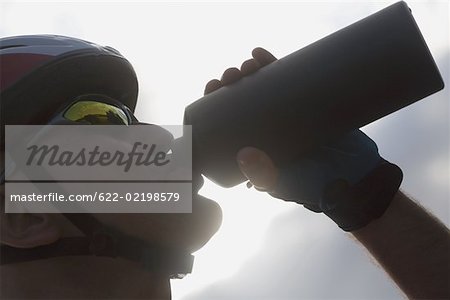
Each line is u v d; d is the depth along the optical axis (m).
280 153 0.62
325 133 0.62
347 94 0.61
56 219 0.55
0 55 0.59
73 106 0.58
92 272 0.55
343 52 0.62
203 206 0.60
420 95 0.62
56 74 0.59
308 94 0.62
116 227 0.56
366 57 0.61
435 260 0.62
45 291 0.54
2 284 0.54
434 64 0.61
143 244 0.56
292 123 0.62
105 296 0.55
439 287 0.61
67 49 0.60
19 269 0.55
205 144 0.62
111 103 0.60
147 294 0.56
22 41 0.61
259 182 0.62
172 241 0.57
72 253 0.55
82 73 0.60
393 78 0.61
